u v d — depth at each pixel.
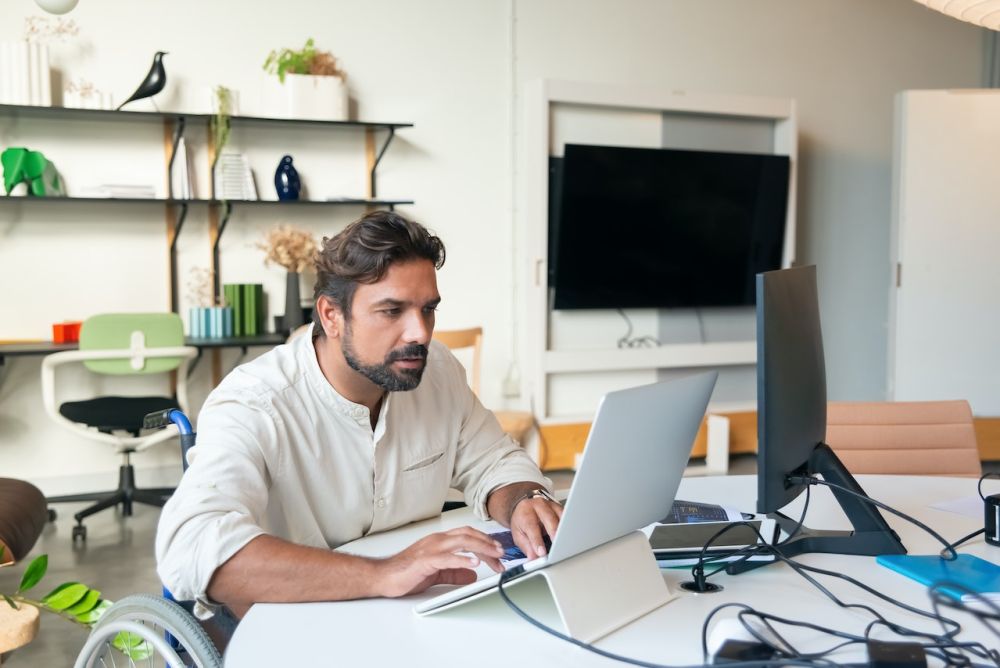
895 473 2.53
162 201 4.39
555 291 5.19
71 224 4.54
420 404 1.66
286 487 1.49
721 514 1.65
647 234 5.32
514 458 1.74
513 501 1.59
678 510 1.66
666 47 5.55
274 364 1.52
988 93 5.52
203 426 1.46
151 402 4.26
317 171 4.91
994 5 1.92
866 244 6.18
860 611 1.25
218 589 1.25
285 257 4.61
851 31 5.99
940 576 1.36
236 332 4.68
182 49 4.64
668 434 1.26
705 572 1.41
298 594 1.25
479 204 5.23
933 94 5.50
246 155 4.76
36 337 4.53
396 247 1.35
